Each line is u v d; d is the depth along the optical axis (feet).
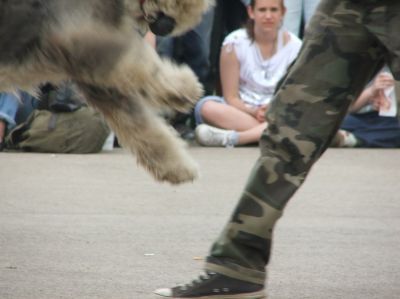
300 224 36.11
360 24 21.22
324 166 52.65
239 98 61.36
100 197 41.60
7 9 19.76
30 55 19.93
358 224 36.27
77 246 31.65
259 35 60.59
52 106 55.62
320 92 21.88
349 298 25.31
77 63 19.83
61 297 25.13
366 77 22.06
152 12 20.03
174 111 21.54
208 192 43.32
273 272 28.27
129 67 19.76
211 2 20.72
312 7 63.82
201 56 61.31
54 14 19.62
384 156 57.47
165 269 28.50
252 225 22.44
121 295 25.35
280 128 22.18
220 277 22.93
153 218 36.99
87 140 56.08
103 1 19.63
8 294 25.36
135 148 22.17
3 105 55.93
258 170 22.41
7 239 32.65
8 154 55.26
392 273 28.32
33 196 41.52
